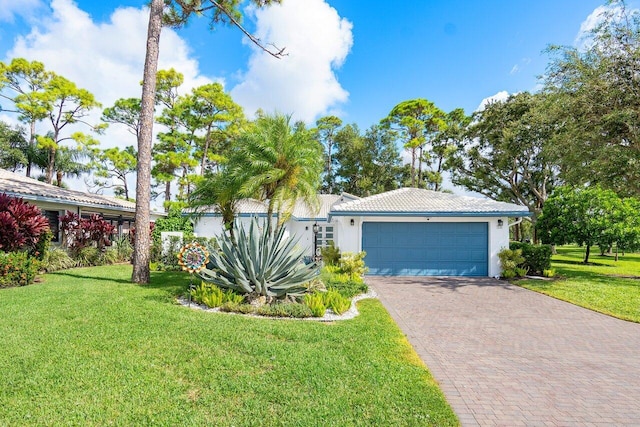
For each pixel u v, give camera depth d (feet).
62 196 50.16
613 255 94.32
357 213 48.93
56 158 97.60
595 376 16.20
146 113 35.55
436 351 19.19
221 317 22.76
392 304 31.42
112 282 35.06
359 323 23.56
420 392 13.52
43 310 22.94
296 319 24.20
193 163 88.17
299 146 39.88
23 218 35.19
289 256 28.78
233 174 40.27
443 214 48.47
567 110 47.65
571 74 47.75
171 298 27.84
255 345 17.47
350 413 11.75
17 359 14.85
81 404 11.63
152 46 35.78
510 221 54.54
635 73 44.62
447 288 39.93
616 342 21.49
